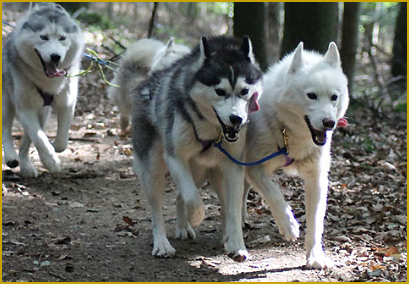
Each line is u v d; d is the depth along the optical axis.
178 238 6.40
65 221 6.77
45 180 8.38
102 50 18.77
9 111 8.37
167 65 6.81
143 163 6.12
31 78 7.80
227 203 5.61
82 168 9.14
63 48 7.79
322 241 6.31
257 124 5.73
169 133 5.62
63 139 8.20
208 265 5.57
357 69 21.94
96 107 13.73
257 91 5.36
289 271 5.40
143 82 6.52
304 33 11.60
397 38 18.19
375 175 9.23
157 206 6.02
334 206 7.46
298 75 5.43
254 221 7.06
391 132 12.49
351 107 13.80
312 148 5.55
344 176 9.08
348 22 13.88
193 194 5.35
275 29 22.73
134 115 6.35
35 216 6.82
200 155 5.67
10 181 8.12
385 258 5.80
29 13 7.96
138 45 8.76
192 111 5.39
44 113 8.61
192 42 25.72
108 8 30.41
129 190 8.23
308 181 5.67
